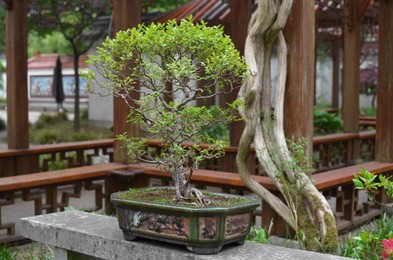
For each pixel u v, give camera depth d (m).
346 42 9.37
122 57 2.70
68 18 13.13
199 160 2.74
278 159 4.32
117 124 5.84
